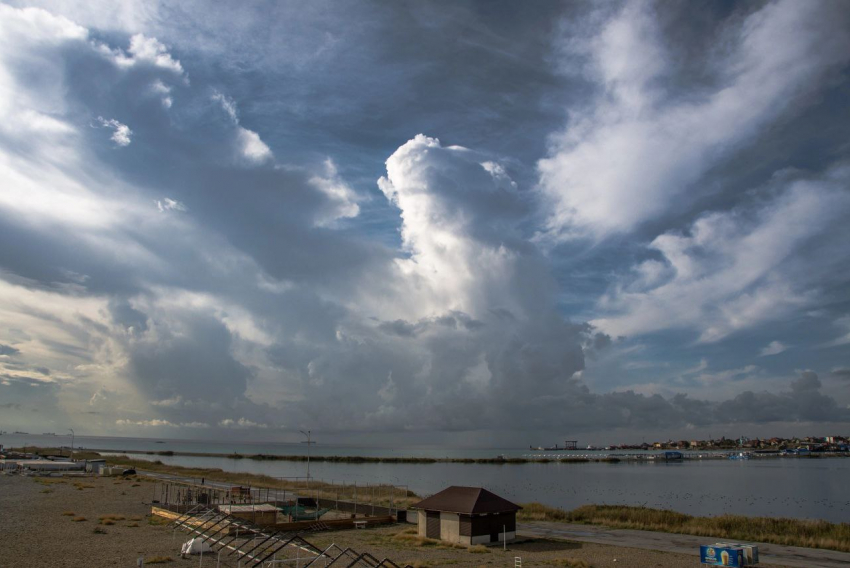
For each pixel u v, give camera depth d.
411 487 148.88
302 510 67.94
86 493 89.88
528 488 154.12
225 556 41.81
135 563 38.34
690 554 48.06
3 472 135.50
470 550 49.25
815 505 113.50
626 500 120.75
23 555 40.50
